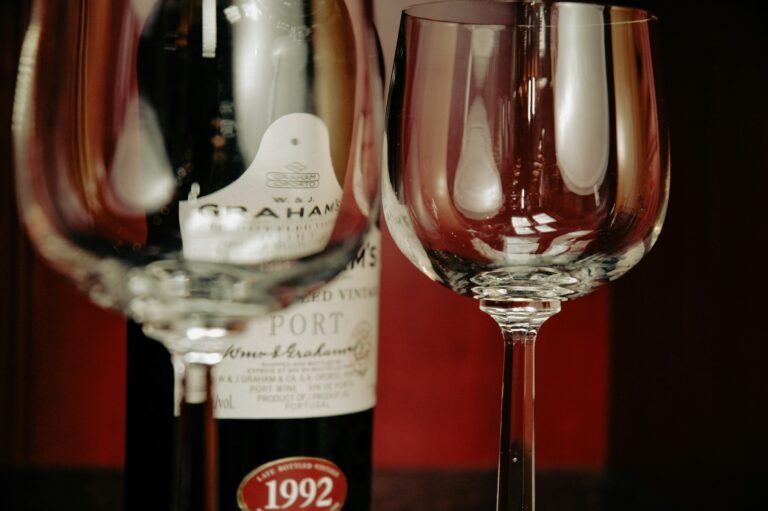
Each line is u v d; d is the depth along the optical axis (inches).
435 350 37.1
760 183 33.3
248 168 23.0
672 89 35.7
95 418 36.9
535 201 24.2
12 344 36.7
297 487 29.1
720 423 34.6
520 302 25.1
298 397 28.8
